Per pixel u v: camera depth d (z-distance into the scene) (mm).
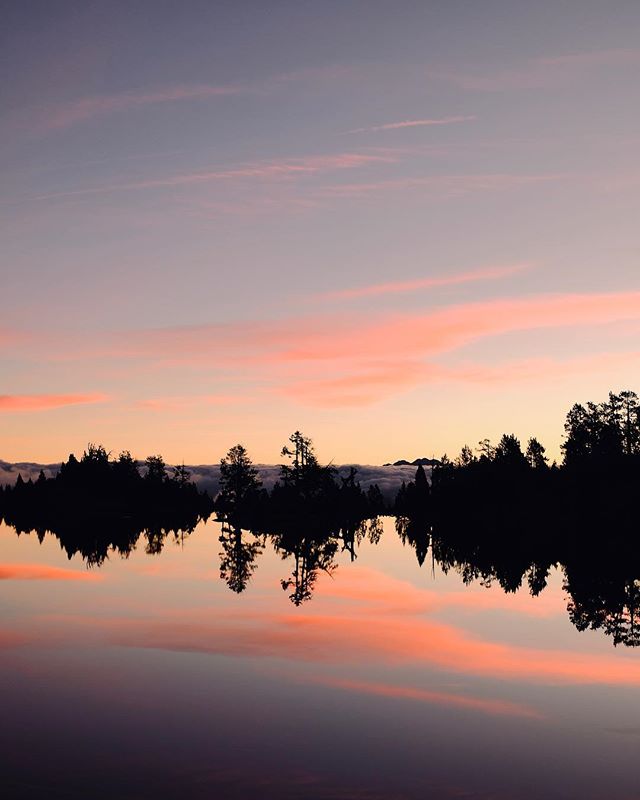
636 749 16469
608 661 24391
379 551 73750
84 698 19875
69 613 32938
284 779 14695
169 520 146500
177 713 18703
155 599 37406
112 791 14023
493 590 41719
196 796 13828
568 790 14375
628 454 100688
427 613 33750
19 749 16172
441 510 160375
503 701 19953
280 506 144750
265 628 29625
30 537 87562
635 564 54656
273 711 18922
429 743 16766
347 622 31266
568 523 97375
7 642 26734
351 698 20109
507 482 123562
